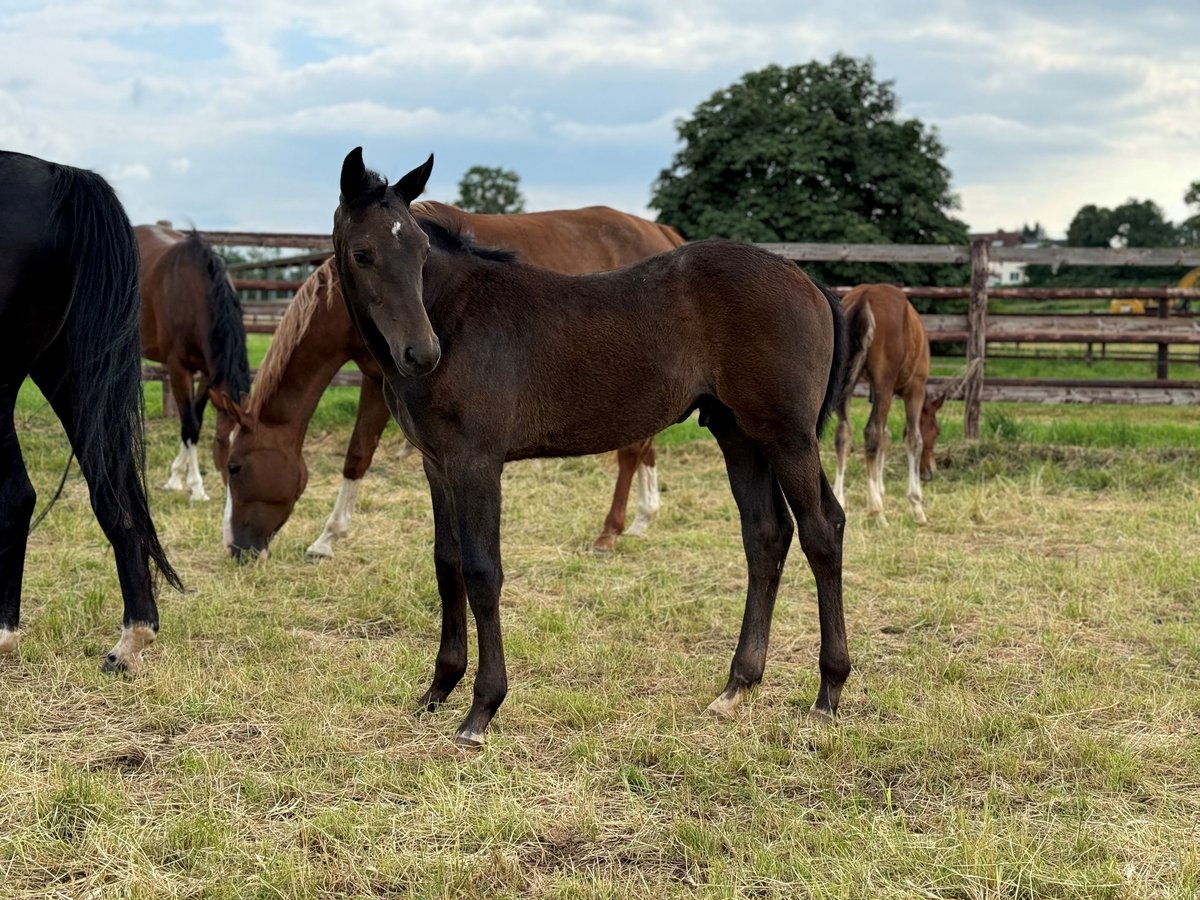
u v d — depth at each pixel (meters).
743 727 3.56
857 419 10.28
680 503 7.25
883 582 5.32
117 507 3.89
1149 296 9.76
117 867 2.62
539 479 7.95
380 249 3.14
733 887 2.51
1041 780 3.15
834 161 25.03
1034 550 6.02
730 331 3.51
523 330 3.43
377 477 8.07
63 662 4.02
